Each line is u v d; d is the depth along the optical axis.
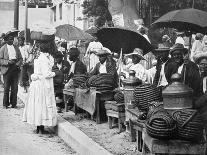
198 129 6.57
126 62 12.52
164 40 11.81
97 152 7.70
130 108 8.62
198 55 8.09
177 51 8.13
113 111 9.48
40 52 9.74
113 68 10.70
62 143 9.13
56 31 16.02
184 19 8.72
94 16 19.44
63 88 12.53
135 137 8.52
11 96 12.93
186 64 7.84
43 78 9.65
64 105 12.63
